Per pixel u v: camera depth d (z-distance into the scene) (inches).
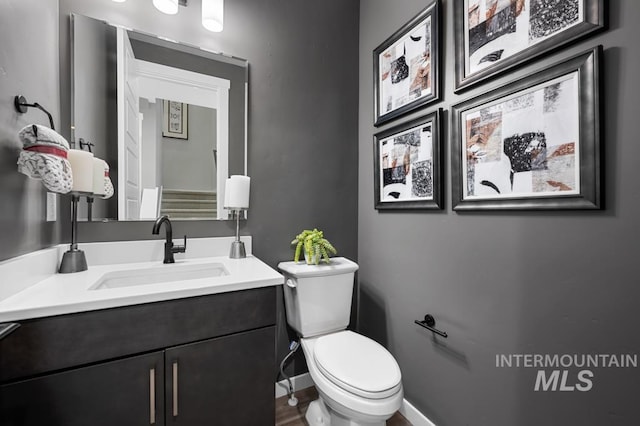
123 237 51.0
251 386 40.2
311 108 69.3
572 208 33.5
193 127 56.9
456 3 47.9
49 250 39.7
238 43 60.7
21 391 27.6
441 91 51.6
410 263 59.0
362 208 74.6
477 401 45.1
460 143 47.7
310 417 55.6
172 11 52.1
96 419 30.7
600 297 31.9
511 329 40.6
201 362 36.6
